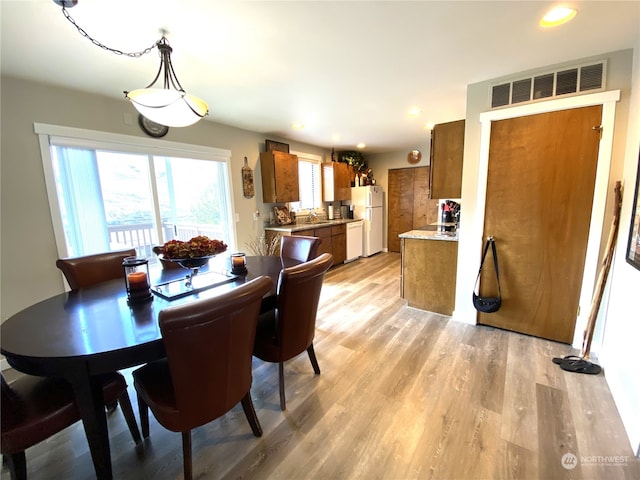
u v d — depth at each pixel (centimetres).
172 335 105
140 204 310
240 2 142
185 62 206
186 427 123
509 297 258
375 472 133
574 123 214
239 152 408
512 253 251
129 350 113
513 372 203
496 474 130
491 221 256
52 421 116
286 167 453
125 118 281
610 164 205
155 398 126
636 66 186
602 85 203
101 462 121
